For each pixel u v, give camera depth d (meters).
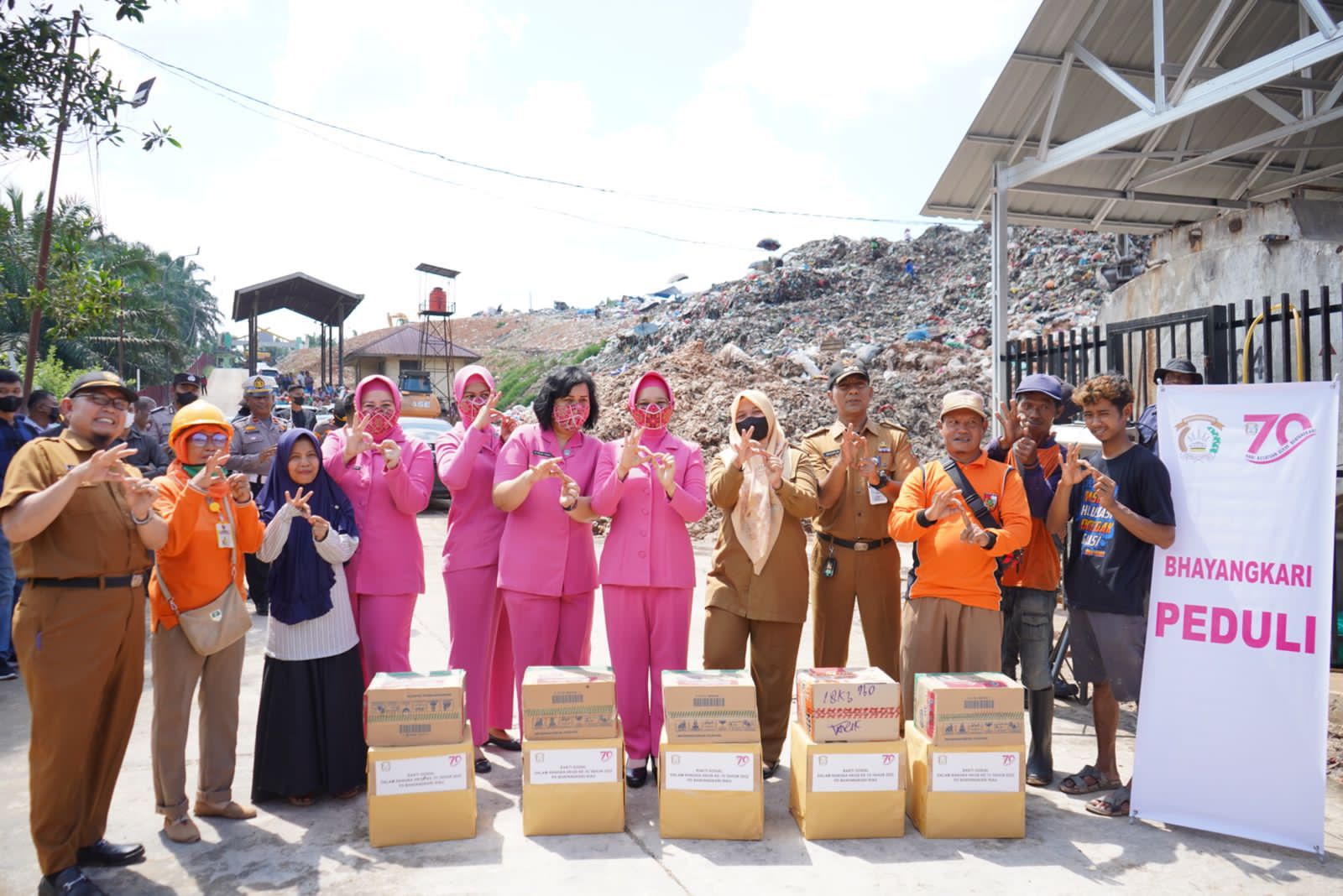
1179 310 10.75
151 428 8.15
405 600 4.63
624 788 4.03
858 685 3.94
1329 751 4.77
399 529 4.61
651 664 4.61
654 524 4.54
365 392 4.62
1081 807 4.26
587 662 4.84
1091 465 4.41
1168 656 4.11
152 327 33.19
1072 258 23.77
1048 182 9.92
